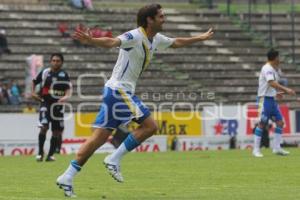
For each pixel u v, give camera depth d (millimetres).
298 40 100875
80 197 27531
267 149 66500
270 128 71625
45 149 66500
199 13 99438
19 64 82688
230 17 100375
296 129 77188
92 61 85625
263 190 30188
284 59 96875
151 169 42094
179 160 50438
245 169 41531
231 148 74062
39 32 87375
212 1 107875
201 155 57094
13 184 33219
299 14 104188
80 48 86625
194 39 29516
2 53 82688
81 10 92875
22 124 66875
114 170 28688
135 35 27531
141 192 29609
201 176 37156
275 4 112812
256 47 96750
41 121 50250
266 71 52969
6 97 76500
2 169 42719
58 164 47281
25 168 43594
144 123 28312
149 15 27656
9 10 89125
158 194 28797
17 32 86250
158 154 59781
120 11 95000
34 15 89438
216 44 94562
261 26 100125
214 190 30297
